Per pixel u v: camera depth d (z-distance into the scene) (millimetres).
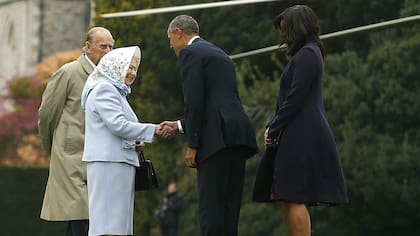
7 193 75250
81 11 133875
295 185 22625
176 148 67250
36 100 106312
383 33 59375
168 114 67000
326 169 22766
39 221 75562
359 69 58594
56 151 27219
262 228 59188
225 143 23219
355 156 56500
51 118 27375
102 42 27359
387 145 56312
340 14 62656
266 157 23453
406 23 27156
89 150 23656
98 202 23547
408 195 55938
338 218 57688
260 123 59250
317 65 22531
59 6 133875
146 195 67938
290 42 23172
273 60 61344
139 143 23953
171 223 64062
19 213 75375
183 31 23984
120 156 23594
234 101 23562
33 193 75688
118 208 23594
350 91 57719
